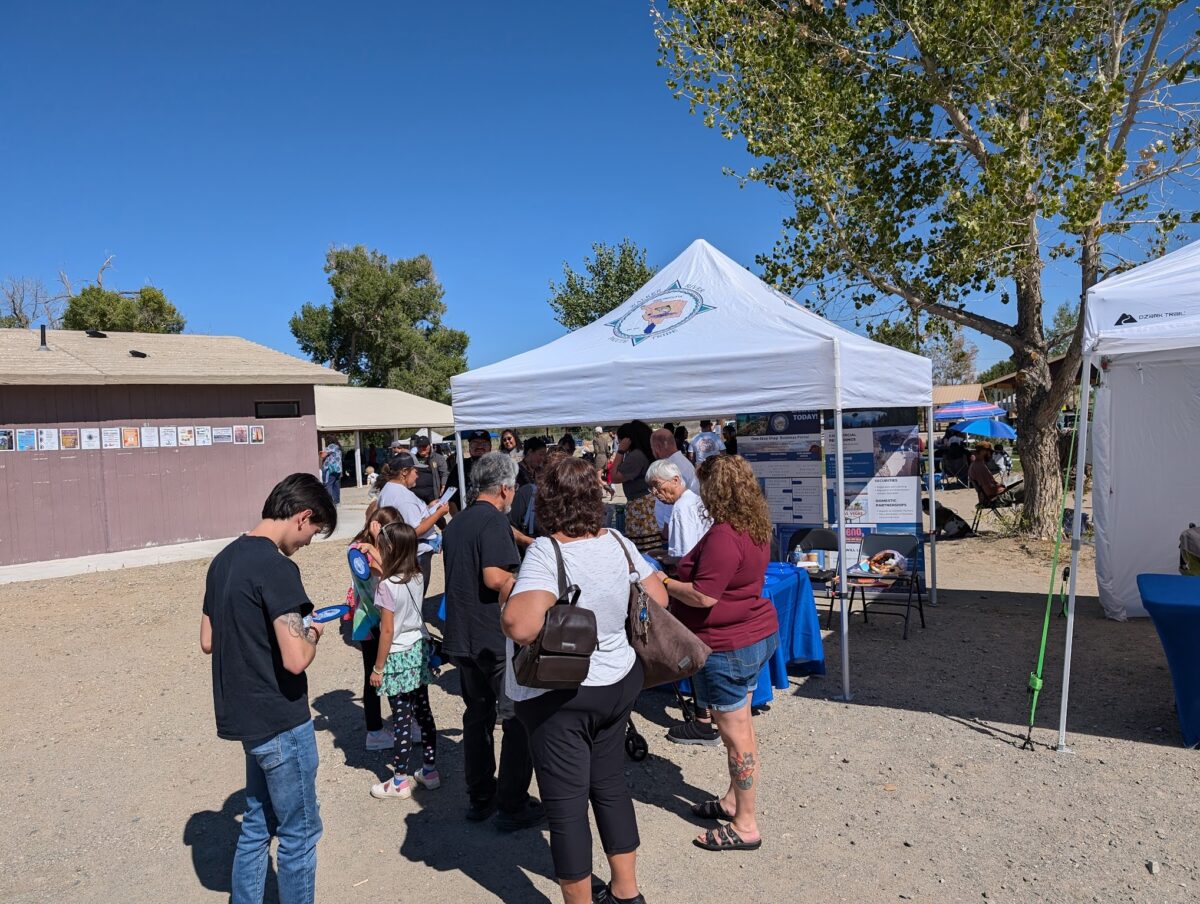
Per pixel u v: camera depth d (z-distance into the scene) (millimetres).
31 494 12461
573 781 2713
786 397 5293
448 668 6500
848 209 10930
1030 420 11484
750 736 3531
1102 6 9547
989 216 9367
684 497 4672
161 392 13727
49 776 4656
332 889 3395
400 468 6156
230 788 4457
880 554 7102
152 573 11383
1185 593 4461
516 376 6242
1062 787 3992
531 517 6129
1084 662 5945
